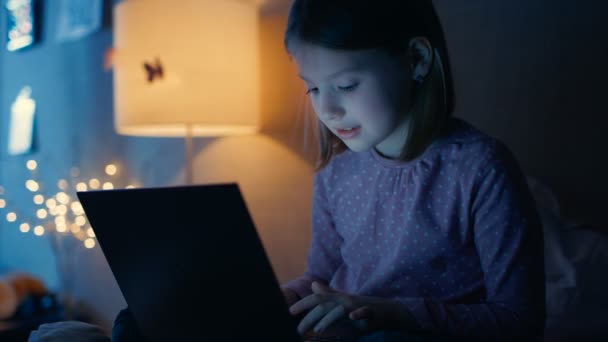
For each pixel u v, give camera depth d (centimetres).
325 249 110
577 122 130
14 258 329
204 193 59
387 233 97
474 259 90
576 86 130
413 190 92
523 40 138
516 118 140
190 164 171
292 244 181
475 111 147
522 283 80
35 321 235
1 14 334
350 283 102
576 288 101
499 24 142
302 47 78
